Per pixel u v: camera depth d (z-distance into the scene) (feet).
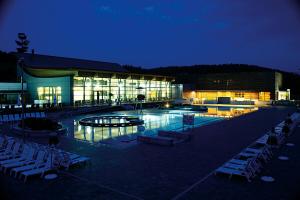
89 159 37.09
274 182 29.53
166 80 212.43
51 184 28.99
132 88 181.68
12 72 171.32
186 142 52.26
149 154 42.68
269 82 229.66
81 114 117.80
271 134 47.44
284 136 55.31
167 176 31.65
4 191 26.91
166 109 150.00
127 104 159.63
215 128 71.05
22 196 25.67
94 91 153.48
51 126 64.13
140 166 35.81
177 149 46.11
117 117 101.81
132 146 49.01
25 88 150.82
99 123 79.92
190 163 37.24
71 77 135.44
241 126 74.90
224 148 46.83
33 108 111.14
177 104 182.60
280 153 42.93
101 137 60.44
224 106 186.70
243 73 241.14
